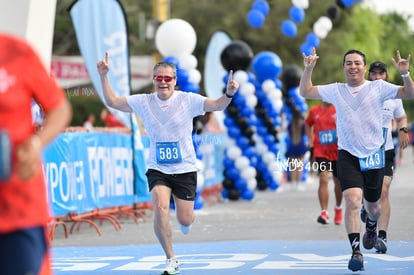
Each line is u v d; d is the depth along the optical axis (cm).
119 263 1906
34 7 1659
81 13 2870
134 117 3023
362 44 10281
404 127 2030
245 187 3809
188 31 2970
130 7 10025
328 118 2594
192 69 2977
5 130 844
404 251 1978
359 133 1661
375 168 1666
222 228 2645
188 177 1708
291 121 4166
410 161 8869
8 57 865
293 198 3934
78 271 1784
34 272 861
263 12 4338
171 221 2923
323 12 9269
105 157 2792
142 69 6656
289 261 1858
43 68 882
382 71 2016
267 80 4078
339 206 2647
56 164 2423
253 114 3844
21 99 863
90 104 7944
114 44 2873
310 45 4475
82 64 5512
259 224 2738
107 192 2798
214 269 1761
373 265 1766
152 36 4753
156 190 1689
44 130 862
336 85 1692
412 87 1633
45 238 892
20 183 862
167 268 1697
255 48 9431
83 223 2923
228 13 9338
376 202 1756
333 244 2156
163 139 1695
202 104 1698
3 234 862
